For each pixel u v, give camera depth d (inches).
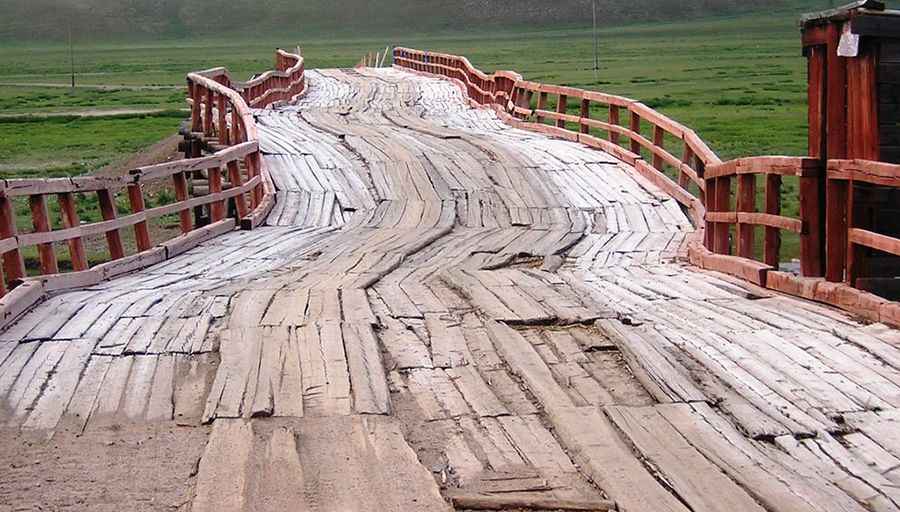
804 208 316.8
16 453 201.3
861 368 242.2
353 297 323.0
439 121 922.7
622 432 207.0
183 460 197.9
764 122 1155.9
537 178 605.9
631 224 507.8
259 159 568.1
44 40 6033.5
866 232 287.6
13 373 244.2
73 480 189.3
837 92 305.0
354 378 238.7
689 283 355.3
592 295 330.6
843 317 287.3
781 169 331.3
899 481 184.4
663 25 5890.8
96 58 4512.8
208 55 4453.7
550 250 438.6
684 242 462.3
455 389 236.7
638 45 4067.4
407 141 742.5
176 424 215.8
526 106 904.9
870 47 292.0
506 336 274.7
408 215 527.8
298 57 1417.3
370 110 1033.5
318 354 256.2
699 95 1565.0
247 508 174.6
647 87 1782.7
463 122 914.7
